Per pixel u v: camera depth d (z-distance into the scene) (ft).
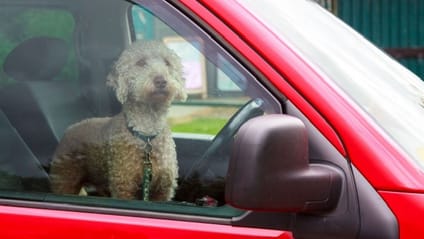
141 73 9.53
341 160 7.70
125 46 10.07
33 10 10.23
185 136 9.34
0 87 9.93
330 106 7.80
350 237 7.59
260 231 7.82
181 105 9.37
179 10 8.38
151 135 9.41
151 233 8.06
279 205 7.39
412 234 7.44
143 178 9.25
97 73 10.07
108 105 9.84
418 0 43.70
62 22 10.45
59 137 9.61
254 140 7.31
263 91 8.04
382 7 43.93
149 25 9.66
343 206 7.63
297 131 7.47
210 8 8.27
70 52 10.31
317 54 8.54
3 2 10.10
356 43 9.70
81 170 9.37
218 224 8.01
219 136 8.78
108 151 9.42
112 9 10.16
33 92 9.80
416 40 43.91
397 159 7.64
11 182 9.09
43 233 8.29
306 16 9.53
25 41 10.16
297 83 7.91
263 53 8.05
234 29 8.16
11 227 8.37
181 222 8.10
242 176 7.30
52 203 8.52
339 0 43.83
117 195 9.27
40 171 9.29
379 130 7.78
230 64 8.20
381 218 7.51
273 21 8.64
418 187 7.54
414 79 9.64
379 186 7.59
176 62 9.51
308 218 7.73
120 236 8.13
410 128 8.23
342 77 8.41
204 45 8.29
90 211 8.36
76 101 9.95
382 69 9.32
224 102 8.61
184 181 9.00
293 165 7.42
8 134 9.37
